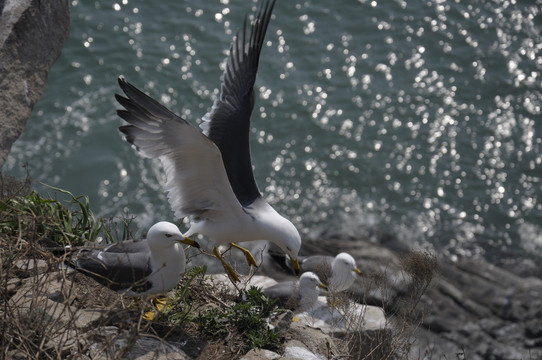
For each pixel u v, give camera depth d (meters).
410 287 6.66
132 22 25.03
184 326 5.70
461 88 24.39
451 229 20.03
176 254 5.47
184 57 24.14
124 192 20.16
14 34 7.25
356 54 25.17
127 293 5.50
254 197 6.60
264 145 22.20
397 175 21.64
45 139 21.17
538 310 15.47
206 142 5.41
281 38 25.45
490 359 14.34
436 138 22.77
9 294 5.50
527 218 20.50
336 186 21.25
